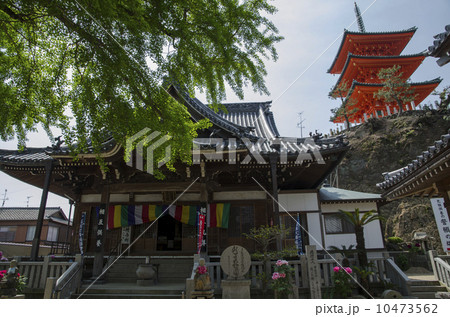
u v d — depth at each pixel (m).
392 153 38.19
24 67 6.41
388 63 40.69
